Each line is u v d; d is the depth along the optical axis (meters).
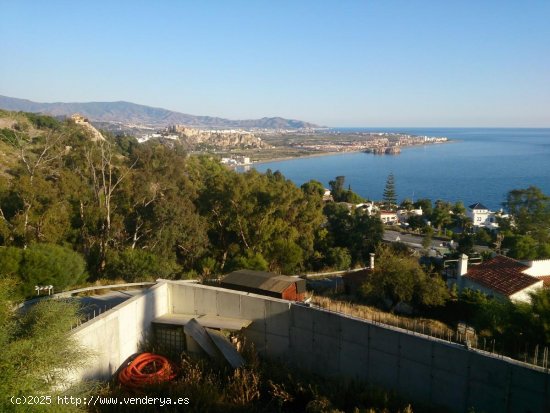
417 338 11.20
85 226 28.19
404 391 11.48
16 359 7.24
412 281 19.81
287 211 36.06
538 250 42.75
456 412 10.62
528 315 13.46
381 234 40.84
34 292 16.19
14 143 44.94
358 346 12.20
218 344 12.77
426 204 90.75
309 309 13.00
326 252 36.69
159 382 11.27
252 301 13.92
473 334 15.47
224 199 33.88
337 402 10.67
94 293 17.12
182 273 26.33
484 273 24.03
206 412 10.10
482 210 81.06
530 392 9.68
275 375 11.95
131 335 12.98
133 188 30.89
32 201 26.09
